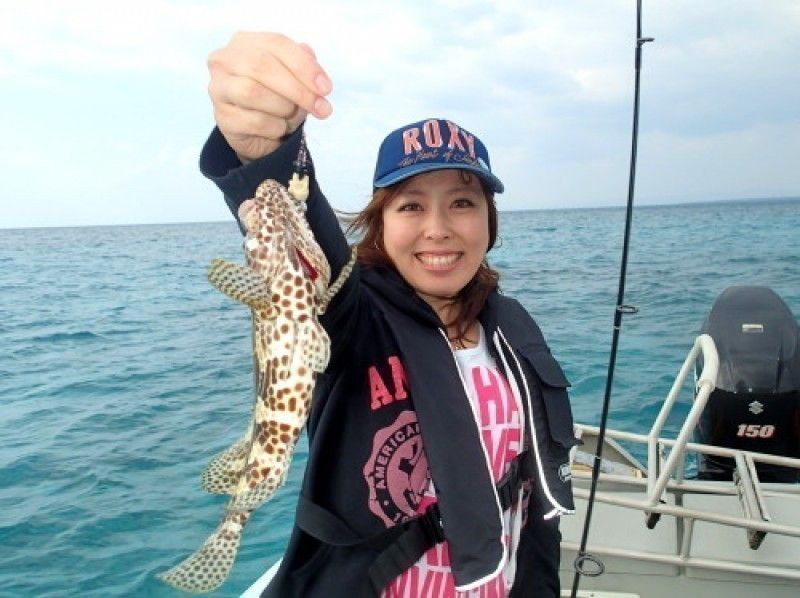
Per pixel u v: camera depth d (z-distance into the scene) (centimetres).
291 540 74
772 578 112
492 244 88
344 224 83
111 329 554
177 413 316
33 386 376
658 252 1005
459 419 72
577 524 124
